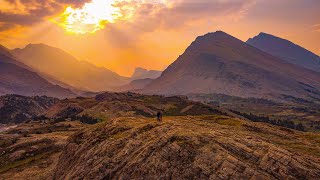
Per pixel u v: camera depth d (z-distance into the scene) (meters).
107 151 97.12
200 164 74.50
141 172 82.00
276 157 71.31
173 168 77.44
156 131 95.75
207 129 92.75
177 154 79.38
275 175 67.50
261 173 67.94
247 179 67.56
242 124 113.06
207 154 75.81
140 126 103.38
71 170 105.75
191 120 118.88
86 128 128.62
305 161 71.56
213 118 126.50
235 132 93.31
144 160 83.88
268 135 100.38
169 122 102.38
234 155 74.25
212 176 70.81
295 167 68.69
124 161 89.88
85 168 98.12
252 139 83.69
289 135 103.25
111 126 115.19
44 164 184.62
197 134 83.62
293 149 83.75
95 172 91.81
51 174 149.38
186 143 81.00
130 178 83.19
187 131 87.00
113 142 99.38
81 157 106.44
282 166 69.06
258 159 72.00
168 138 85.19
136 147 92.38
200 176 72.62
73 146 120.88
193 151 78.25
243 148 75.81
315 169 68.56
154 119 122.25
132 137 98.31
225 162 72.06
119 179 85.19
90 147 108.31
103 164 92.81
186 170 75.31
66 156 123.38
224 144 78.12
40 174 159.62
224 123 115.25
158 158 81.44
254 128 108.06
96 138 111.12
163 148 83.06
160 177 77.88
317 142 95.00
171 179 76.06
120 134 104.56
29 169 176.62
